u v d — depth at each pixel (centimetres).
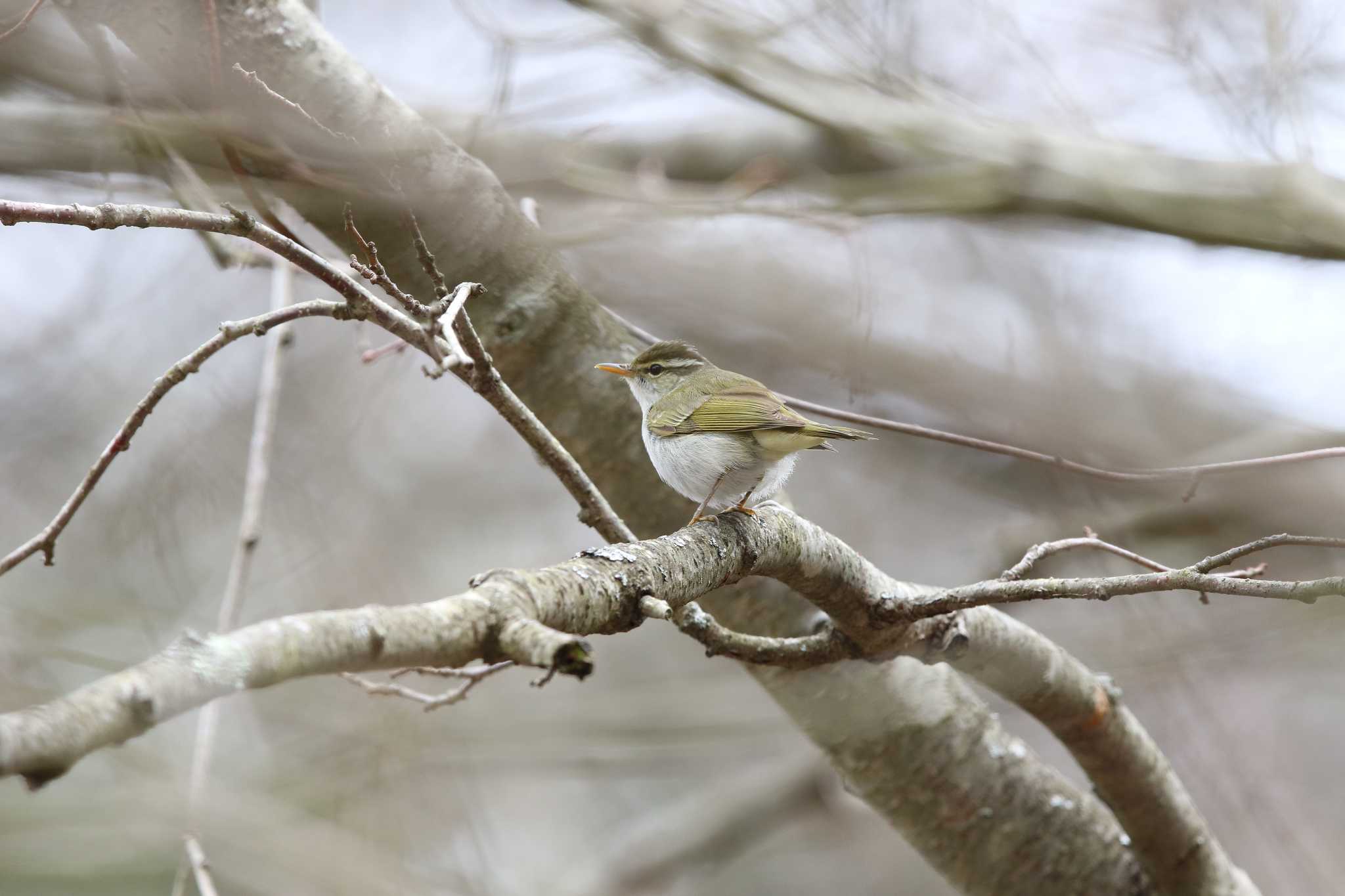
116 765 1123
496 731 1324
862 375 1051
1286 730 1557
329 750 1251
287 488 1426
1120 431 1416
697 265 1302
